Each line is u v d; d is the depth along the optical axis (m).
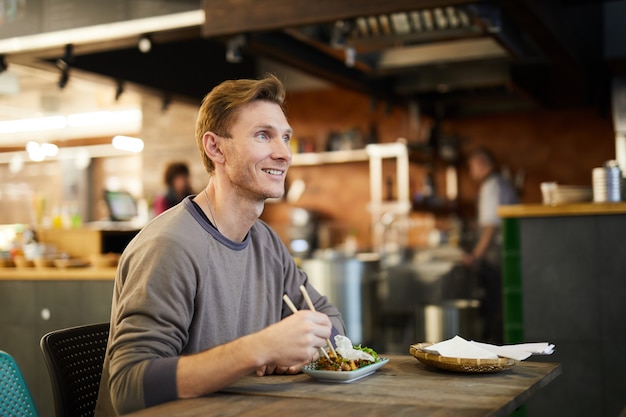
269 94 1.78
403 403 1.39
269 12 4.01
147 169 8.16
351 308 5.62
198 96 6.75
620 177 3.92
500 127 7.54
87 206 9.61
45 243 4.89
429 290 6.34
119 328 1.59
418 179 7.81
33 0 4.50
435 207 7.27
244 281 1.86
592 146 7.18
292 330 1.50
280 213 8.30
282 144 1.78
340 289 5.62
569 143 7.27
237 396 1.49
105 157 9.60
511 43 4.66
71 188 9.58
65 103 8.66
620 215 3.67
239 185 1.77
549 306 3.80
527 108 7.20
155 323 1.59
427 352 1.76
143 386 1.47
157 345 1.56
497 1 3.84
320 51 5.28
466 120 7.69
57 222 5.33
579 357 3.73
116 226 5.73
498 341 6.00
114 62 5.69
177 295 1.63
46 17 4.46
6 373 1.86
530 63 5.67
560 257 3.79
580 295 3.74
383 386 1.56
